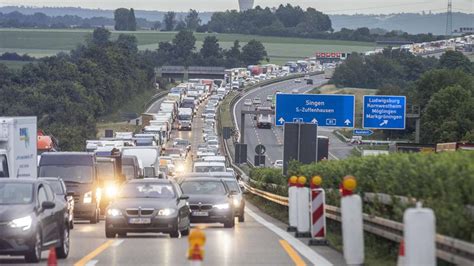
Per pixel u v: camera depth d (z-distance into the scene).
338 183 63.78
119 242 61.50
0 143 93.88
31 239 46.72
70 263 47.88
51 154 94.19
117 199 67.88
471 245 31.89
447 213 36.12
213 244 59.16
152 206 65.88
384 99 164.25
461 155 40.22
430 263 29.28
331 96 151.38
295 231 68.88
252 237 65.56
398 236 43.28
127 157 125.00
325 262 47.25
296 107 151.75
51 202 48.75
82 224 89.06
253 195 143.38
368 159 54.50
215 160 178.00
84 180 92.00
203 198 79.50
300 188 63.41
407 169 43.66
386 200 46.75
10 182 49.88
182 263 47.16
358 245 40.00
